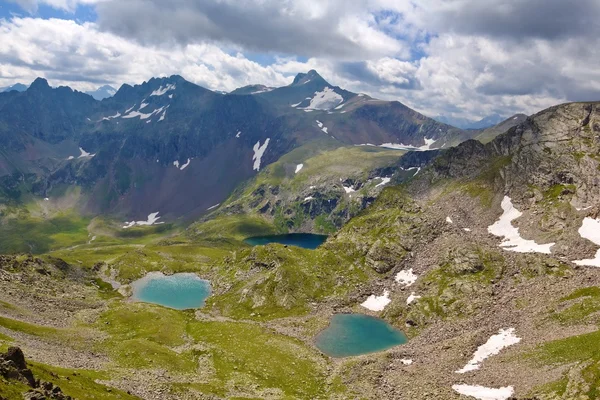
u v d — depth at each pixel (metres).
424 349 141.50
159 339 152.12
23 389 67.00
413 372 125.06
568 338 118.00
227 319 190.12
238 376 125.56
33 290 193.88
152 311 182.75
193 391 108.56
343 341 162.62
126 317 172.75
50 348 123.75
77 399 74.62
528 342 126.25
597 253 175.25
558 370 104.62
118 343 138.88
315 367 136.88
